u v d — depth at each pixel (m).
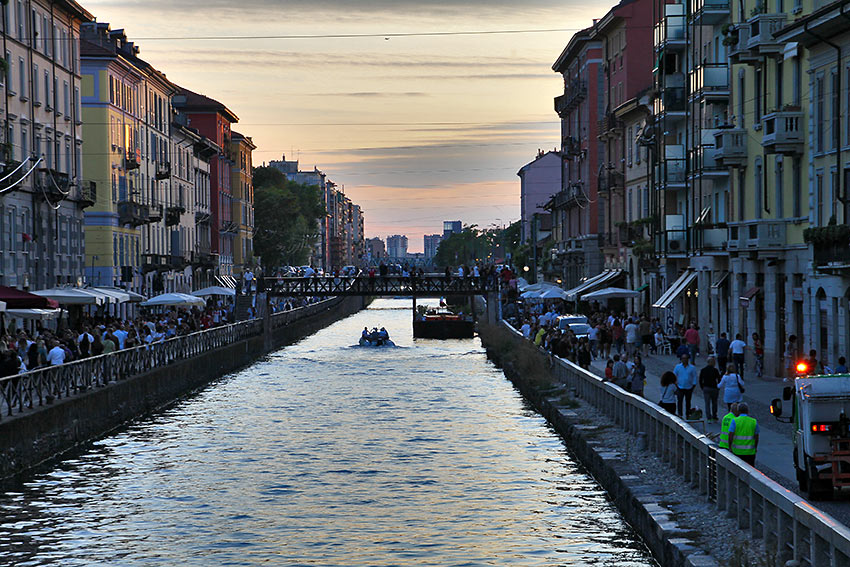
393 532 26.11
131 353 46.62
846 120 38.22
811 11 42.38
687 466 24.27
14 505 29.12
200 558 24.02
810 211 41.56
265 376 66.75
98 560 23.91
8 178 53.97
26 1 61.34
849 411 21.62
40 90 63.69
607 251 84.56
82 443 38.22
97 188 81.31
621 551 22.86
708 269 56.44
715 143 52.06
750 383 42.81
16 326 55.12
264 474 33.62
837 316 38.53
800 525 15.66
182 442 39.91
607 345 58.56
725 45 50.59
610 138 85.31
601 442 31.66
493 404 51.12
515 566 22.94
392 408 49.97
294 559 23.88
